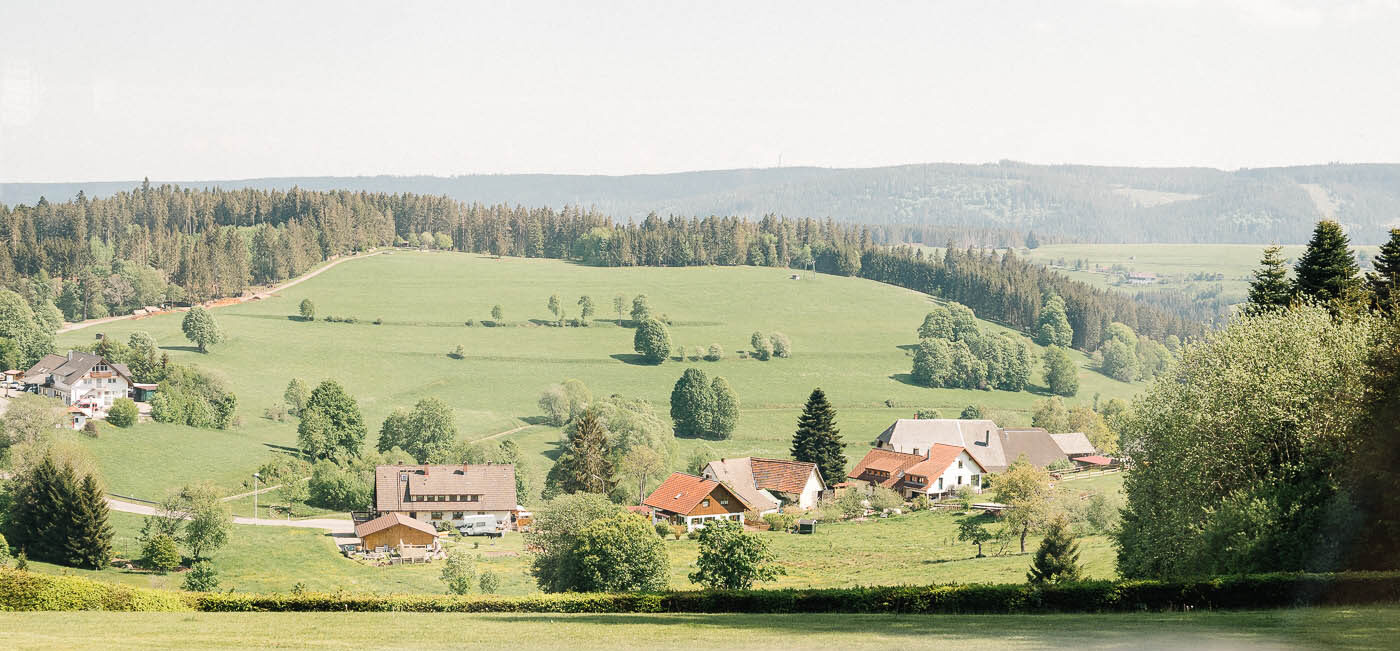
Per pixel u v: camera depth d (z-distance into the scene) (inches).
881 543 3668.8
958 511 4315.9
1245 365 2033.7
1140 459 2111.2
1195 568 1796.3
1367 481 1656.0
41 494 3516.2
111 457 5059.1
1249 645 1201.4
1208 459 1943.9
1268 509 1706.4
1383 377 1717.5
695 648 1240.8
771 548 3634.4
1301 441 1851.6
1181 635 1284.4
